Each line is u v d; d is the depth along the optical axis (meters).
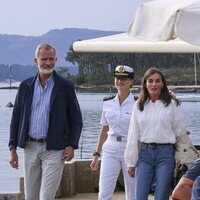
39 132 10.45
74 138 10.57
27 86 10.55
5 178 25.47
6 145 39.88
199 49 11.48
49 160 10.45
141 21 8.74
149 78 10.19
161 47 11.84
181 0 8.52
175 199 8.62
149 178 10.23
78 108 10.66
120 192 14.36
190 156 10.19
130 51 12.28
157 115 10.16
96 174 14.61
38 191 10.74
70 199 14.02
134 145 10.31
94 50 12.68
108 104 11.15
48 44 10.50
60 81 10.52
